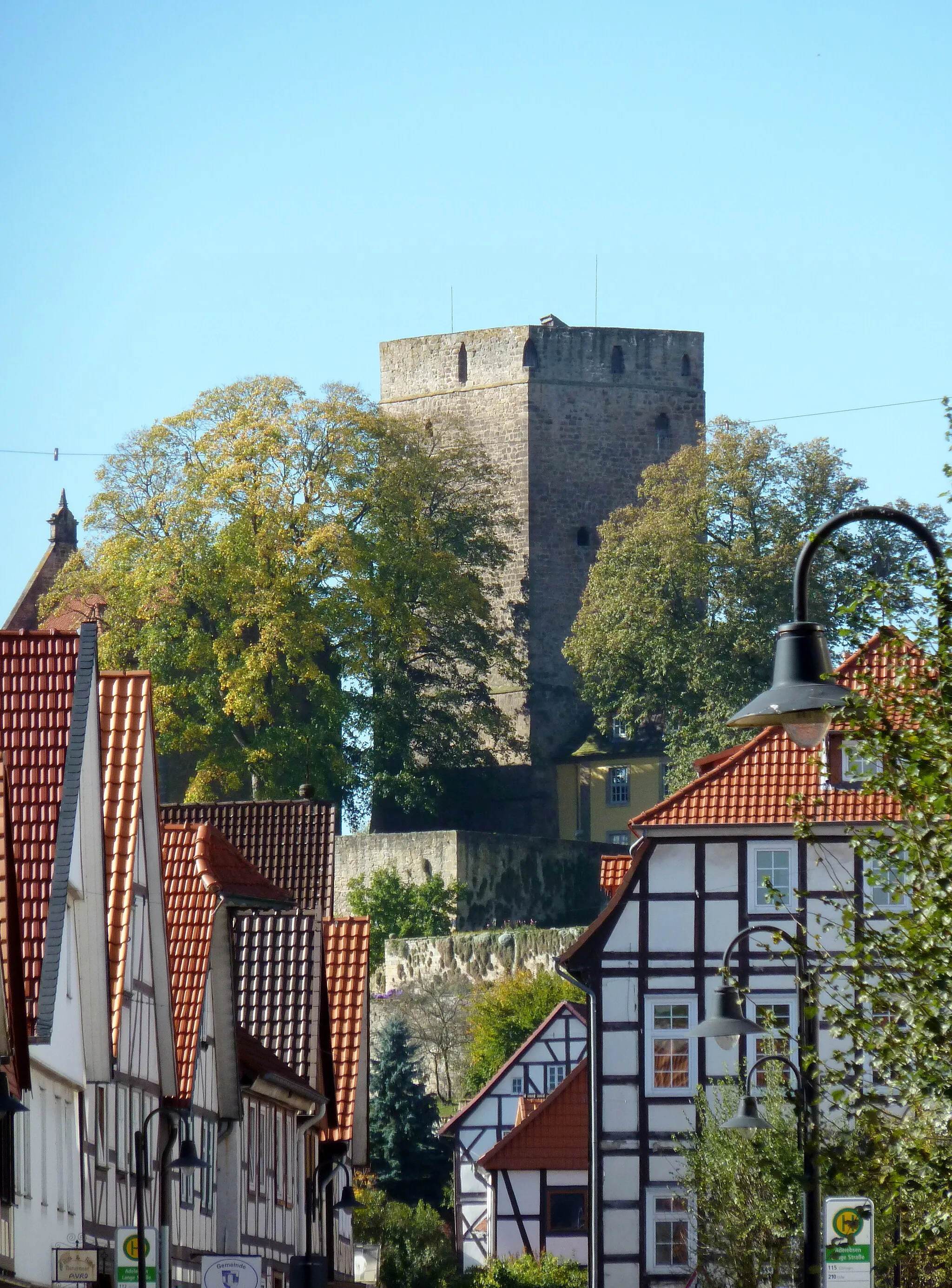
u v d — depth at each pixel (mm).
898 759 37625
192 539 194875
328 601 199750
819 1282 47750
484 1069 169875
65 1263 54875
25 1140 54281
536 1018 170500
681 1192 93938
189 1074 70562
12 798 57938
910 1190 38031
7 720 59219
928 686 37906
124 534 196375
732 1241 77375
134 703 65938
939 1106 37281
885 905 93062
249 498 196125
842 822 93625
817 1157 39438
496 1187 128125
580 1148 127688
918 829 37500
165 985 67938
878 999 37406
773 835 94938
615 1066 95000
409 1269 124625
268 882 86875
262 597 193000
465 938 182875
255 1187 80250
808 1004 39906
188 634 193750
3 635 60688
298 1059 84938
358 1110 95375
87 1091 61031
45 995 54719
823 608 198750
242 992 85875
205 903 74438
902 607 38594
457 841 198625
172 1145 68375
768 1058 60812
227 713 193375
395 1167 156125
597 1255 94062
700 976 95062
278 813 104625
